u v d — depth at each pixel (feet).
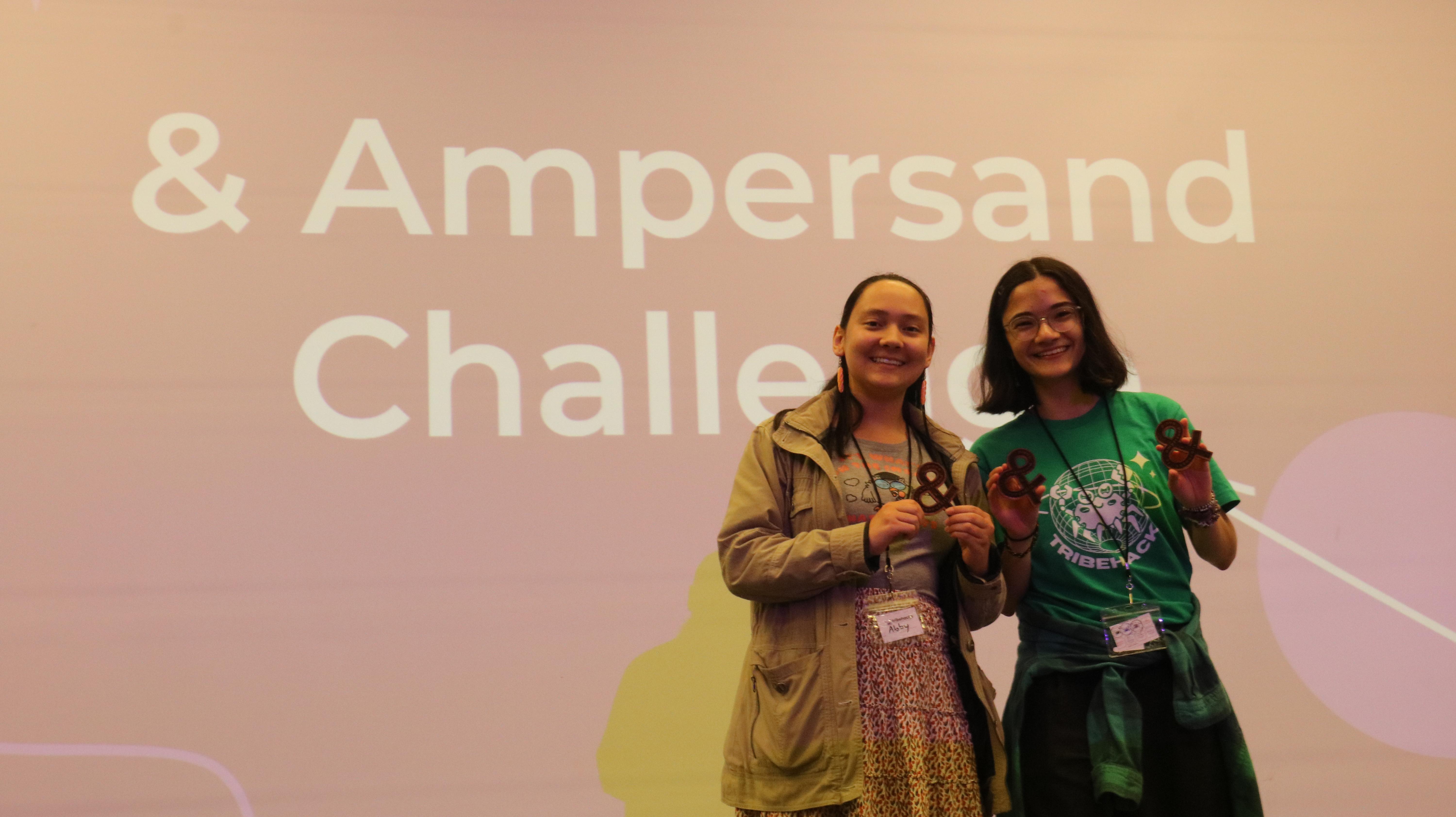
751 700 5.43
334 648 7.61
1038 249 9.00
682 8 9.07
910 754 5.12
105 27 8.36
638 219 8.63
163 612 7.50
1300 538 8.64
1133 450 5.88
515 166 8.59
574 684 7.80
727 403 8.42
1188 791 5.42
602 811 7.64
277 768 7.39
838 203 8.87
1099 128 9.30
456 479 7.99
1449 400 9.11
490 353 8.23
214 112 8.34
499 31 8.82
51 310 7.84
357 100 8.53
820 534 5.31
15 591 7.39
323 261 8.20
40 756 7.20
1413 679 8.45
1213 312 9.04
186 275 8.04
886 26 9.25
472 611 7.80
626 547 8.07
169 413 7.80
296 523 7.75
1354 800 8.18
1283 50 9.65
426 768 7.53
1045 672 5.63
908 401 6.05
